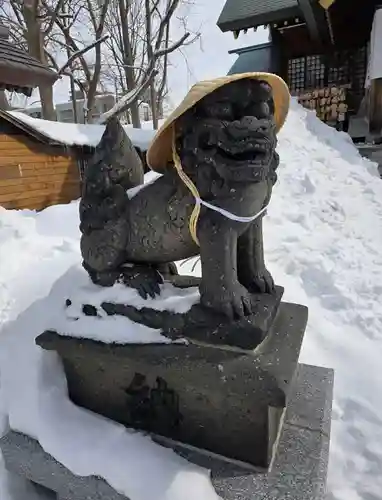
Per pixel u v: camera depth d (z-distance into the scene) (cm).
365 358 213
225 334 113
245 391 104
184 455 121
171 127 108
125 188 127
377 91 576
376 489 149
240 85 94
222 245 108
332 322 243
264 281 133
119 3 900
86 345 125
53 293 149
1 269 241
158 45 859
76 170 535
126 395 131
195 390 118
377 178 475
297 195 414
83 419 135
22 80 494
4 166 437
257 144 92
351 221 374
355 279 280
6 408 152
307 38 743
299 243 319
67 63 779
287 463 118
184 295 124
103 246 125
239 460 119
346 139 567
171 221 117
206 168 100
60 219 321
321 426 134
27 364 156
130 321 123
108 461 120
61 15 905
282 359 111
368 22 672
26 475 135
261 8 694
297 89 777
